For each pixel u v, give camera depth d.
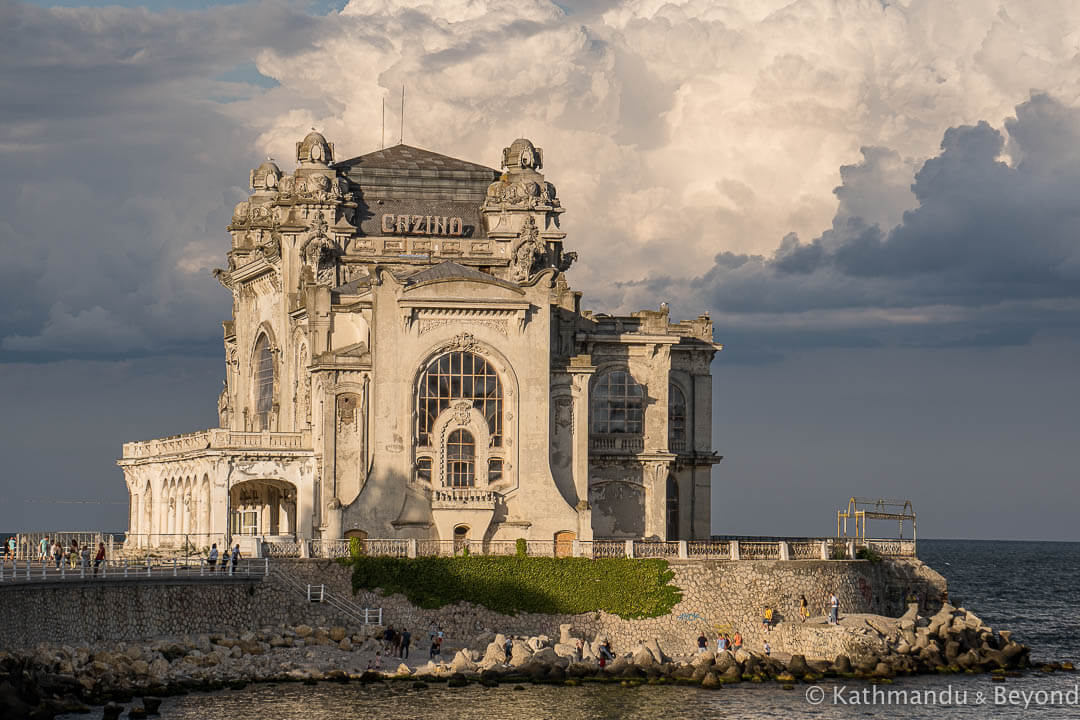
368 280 126.94
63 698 85.06
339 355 120.62
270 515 134.75
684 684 100.50
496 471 118.12
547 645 106.25
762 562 113.88
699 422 140.12
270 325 140.50
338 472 119.44
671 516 139.62
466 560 109.88
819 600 115.12
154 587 98.75
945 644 112.88
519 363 118.56
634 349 133.62
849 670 106.00
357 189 141.38
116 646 94.44
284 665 98.44
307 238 135.12
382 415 116.31
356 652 102.75
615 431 133.00
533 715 89.12
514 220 140.00
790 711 93.38
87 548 119.81
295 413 131.75
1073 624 161.50
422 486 116.12
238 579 103.44
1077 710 96.62
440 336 117.62
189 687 92.00
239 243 153.25
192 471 128.00
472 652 103.31
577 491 122.38
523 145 144.12
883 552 124.19
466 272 122.19
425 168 144.25
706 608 112.12
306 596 105.88
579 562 111.38
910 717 93.38
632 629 111.19
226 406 155.62
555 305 130.75
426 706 90.19
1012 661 112.31
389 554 109.69
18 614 88.94
